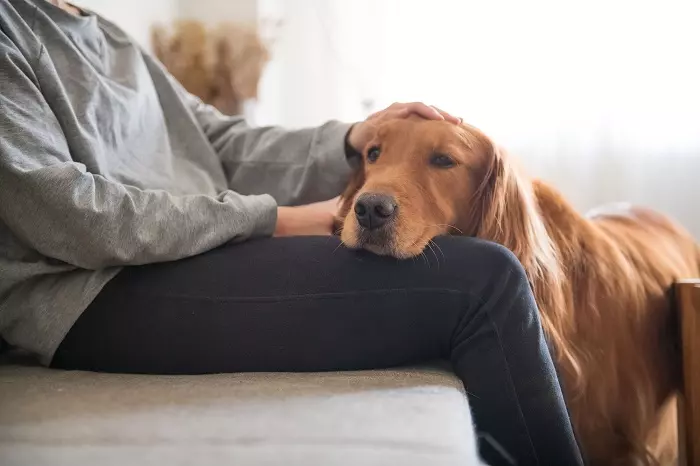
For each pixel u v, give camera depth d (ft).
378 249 2.83
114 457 2.00
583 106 7.54
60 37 3.42
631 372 3.47
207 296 2.77
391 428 2.11
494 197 3.27
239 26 7.44
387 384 2.52
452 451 1.96
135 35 7.04
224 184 4.29
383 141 3.40
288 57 8.21
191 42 7.35
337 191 4.09
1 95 2.79
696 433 3.18
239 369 2.80
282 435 2.08
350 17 8.07
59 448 2.05
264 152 4.31
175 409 2.29
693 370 3.20
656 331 3.63
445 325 2.71
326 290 2.74
